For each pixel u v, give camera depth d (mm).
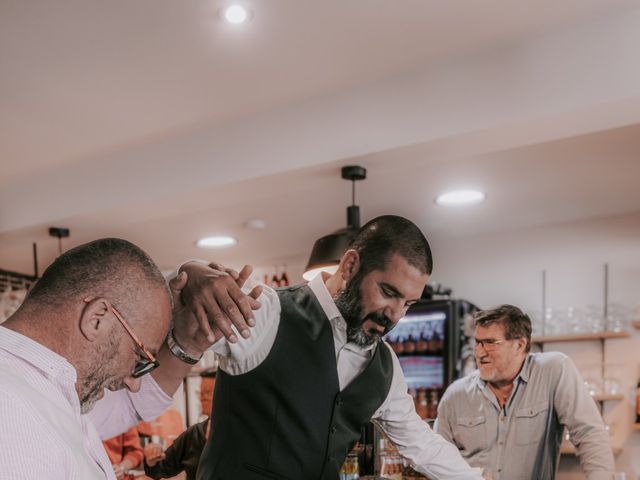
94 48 2262
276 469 1476
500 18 2158
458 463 1840
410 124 2512
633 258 4652
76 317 921
